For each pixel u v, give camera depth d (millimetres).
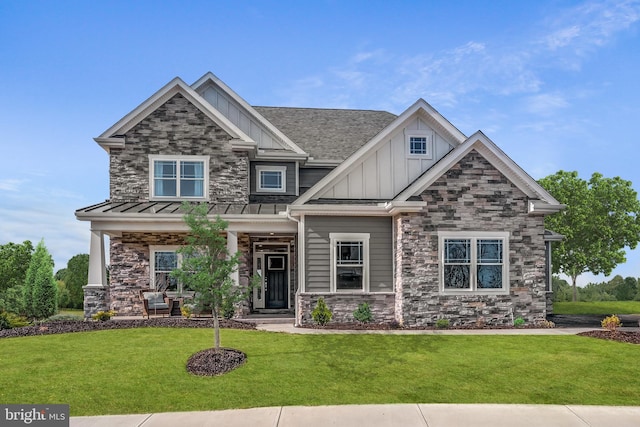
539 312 14852
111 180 17500
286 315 16734
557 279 36875
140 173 17609
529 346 11422
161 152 17719
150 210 15914
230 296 10352
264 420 7062
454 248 14781
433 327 14234
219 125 18000
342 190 16562
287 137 19672
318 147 20531
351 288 15367
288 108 23500
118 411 7488
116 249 17297
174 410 7531
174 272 10109
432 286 14578
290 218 15555
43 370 9250
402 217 14617
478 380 8906
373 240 15531
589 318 17859
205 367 9359
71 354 10281
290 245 18672
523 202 15039
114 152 17594
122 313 17125
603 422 6984
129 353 10352
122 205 16719
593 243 31531
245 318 15789
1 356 10156
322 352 10680
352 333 12906
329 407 7594
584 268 32438
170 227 15664
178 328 13000
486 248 14867
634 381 8867
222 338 11773
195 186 17859
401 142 16969
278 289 18656
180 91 17875
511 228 14945
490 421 7000
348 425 6848
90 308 15312
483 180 14914
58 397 7992
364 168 16703
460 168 14867
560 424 6902
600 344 11625
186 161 17828
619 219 31188
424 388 8477
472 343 11734
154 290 17250
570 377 9078
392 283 15484
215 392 8242
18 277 28234
